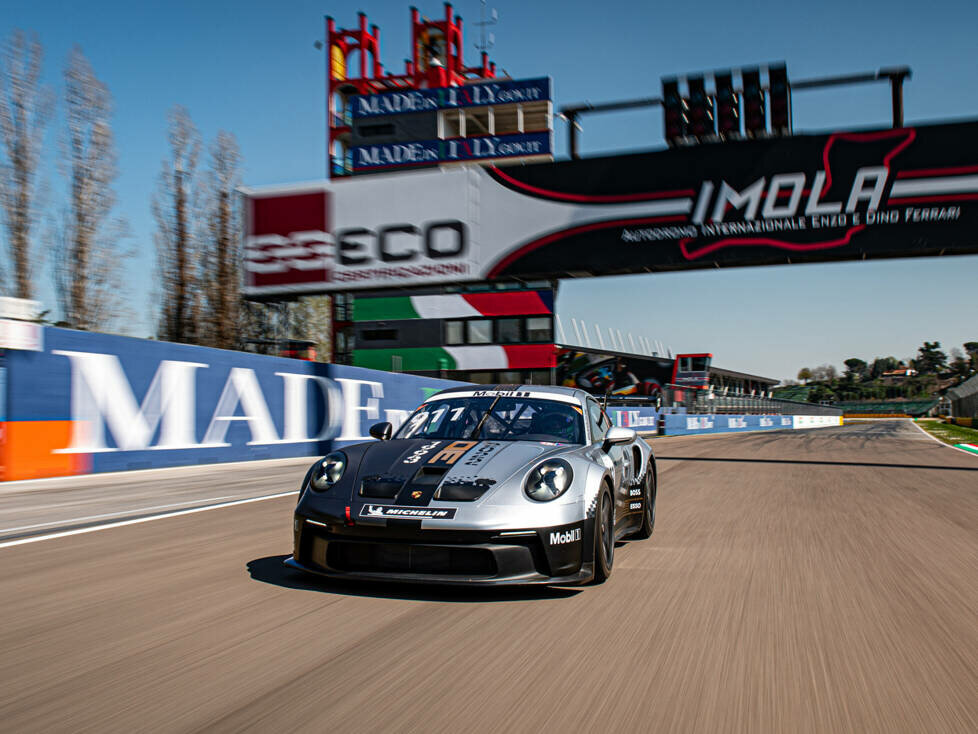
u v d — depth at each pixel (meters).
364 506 3.45
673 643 2.95
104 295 22.72
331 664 2.62
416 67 37.72
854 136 13.91
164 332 28.00
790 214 14.12
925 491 9.27
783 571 4.39
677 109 15.13
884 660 2.80
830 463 14.16
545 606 3.45
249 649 2.78
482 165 15.98
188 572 4.08
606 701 2.34
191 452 10.88
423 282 16.33
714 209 14.52
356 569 3.49
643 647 2.89
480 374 35.38
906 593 3.89
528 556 3.38
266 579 3.91
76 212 22.25
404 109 31.61
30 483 8.45
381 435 4.46
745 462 14.28
